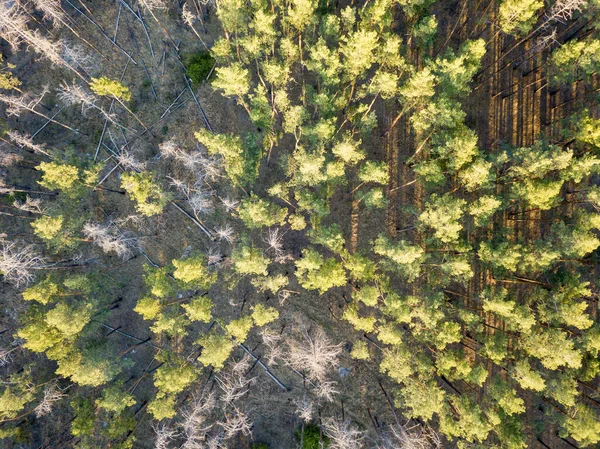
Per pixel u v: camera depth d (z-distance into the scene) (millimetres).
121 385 34531
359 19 37688
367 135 36469
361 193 34812
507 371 34125
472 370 31406
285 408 39094
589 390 36625
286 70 32188
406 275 33188
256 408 39188
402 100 33000
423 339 32688
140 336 39156
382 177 31703
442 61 29766
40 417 39125
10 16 33312
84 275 34594
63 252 38250
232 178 33906
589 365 30531
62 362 32781
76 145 38938
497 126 37844
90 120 38844
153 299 33438
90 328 35625
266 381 39062
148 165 38781
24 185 38938
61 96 35875
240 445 39031
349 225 38594
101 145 38719
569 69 30906
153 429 39062
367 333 38875
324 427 37938
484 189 34094
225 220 38719
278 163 38156
